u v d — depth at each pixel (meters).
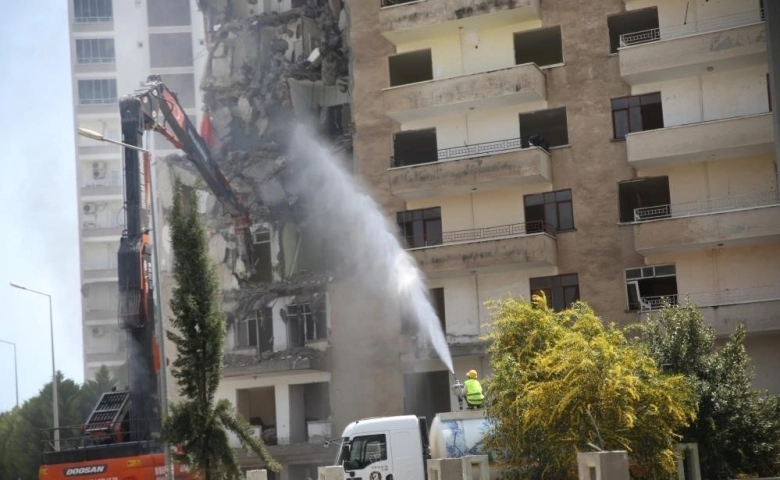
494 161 48.81
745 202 46.25
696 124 46.09
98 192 98.44
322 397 55.91
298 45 60.31
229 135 61.09
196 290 32.09
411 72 54.69
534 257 47.59
